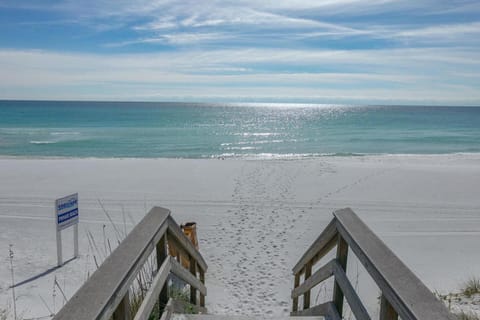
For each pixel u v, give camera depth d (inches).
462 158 901.2
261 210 433.1
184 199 476.4
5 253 294.2
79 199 469.1
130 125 2054.6
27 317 187.5
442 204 458.9
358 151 1165.7
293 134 1691.7
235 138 1487.5
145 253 82.8
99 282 63.2
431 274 264.2
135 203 454.6
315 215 416.5
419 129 2020.2
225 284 251.0
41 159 821.9
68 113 3223.4
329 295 231.0
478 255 304.2
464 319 149.1
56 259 284.2
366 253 76.1
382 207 446.6
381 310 68.0
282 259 297.6
